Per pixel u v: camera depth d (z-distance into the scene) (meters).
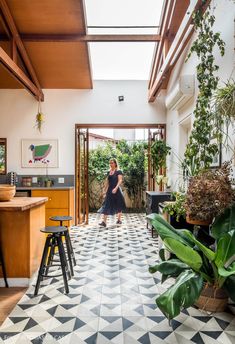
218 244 2.00
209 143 2.67
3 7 3.63
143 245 4.11
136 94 5.66
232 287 2.07
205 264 2.27
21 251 2.70
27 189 5.01
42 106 5.61
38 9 3.71
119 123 5.65
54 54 4.62
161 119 5.66
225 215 2.13
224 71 2.59
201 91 2.58
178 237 2.30
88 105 5.63
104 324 2.01
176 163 4.70
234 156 2.32
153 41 4.28
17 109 5.59
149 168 5.86
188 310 2.21
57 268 3.12
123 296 2.45
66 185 5.61
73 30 4.09
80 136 5.76
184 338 1.85
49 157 5.61
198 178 2.35
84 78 5.29
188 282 1.99
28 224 2.70
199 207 2.24
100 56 5.10
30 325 1.99
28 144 5.59
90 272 3.01
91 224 5.74
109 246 4.04
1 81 5.31
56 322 2.03
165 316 1.98
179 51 3.66
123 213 7.34
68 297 2.42
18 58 4.66
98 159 7.65
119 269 3.11
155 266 2.38
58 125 5.62
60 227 2.71
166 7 3.88
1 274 2.68
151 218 2.41
